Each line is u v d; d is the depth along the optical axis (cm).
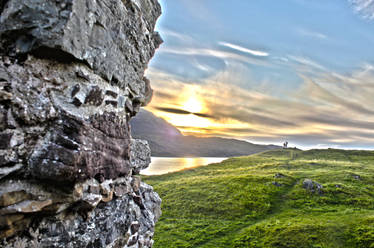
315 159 5781
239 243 1474
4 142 269
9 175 281
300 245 1345
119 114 485
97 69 390
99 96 396
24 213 291
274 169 4044
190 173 4541
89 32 355
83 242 381
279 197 2381
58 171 307
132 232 541
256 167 4459
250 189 2595
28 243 311
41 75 312
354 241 1345
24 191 291
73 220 372
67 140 323
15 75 286
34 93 301
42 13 294
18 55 294
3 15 285
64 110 329
